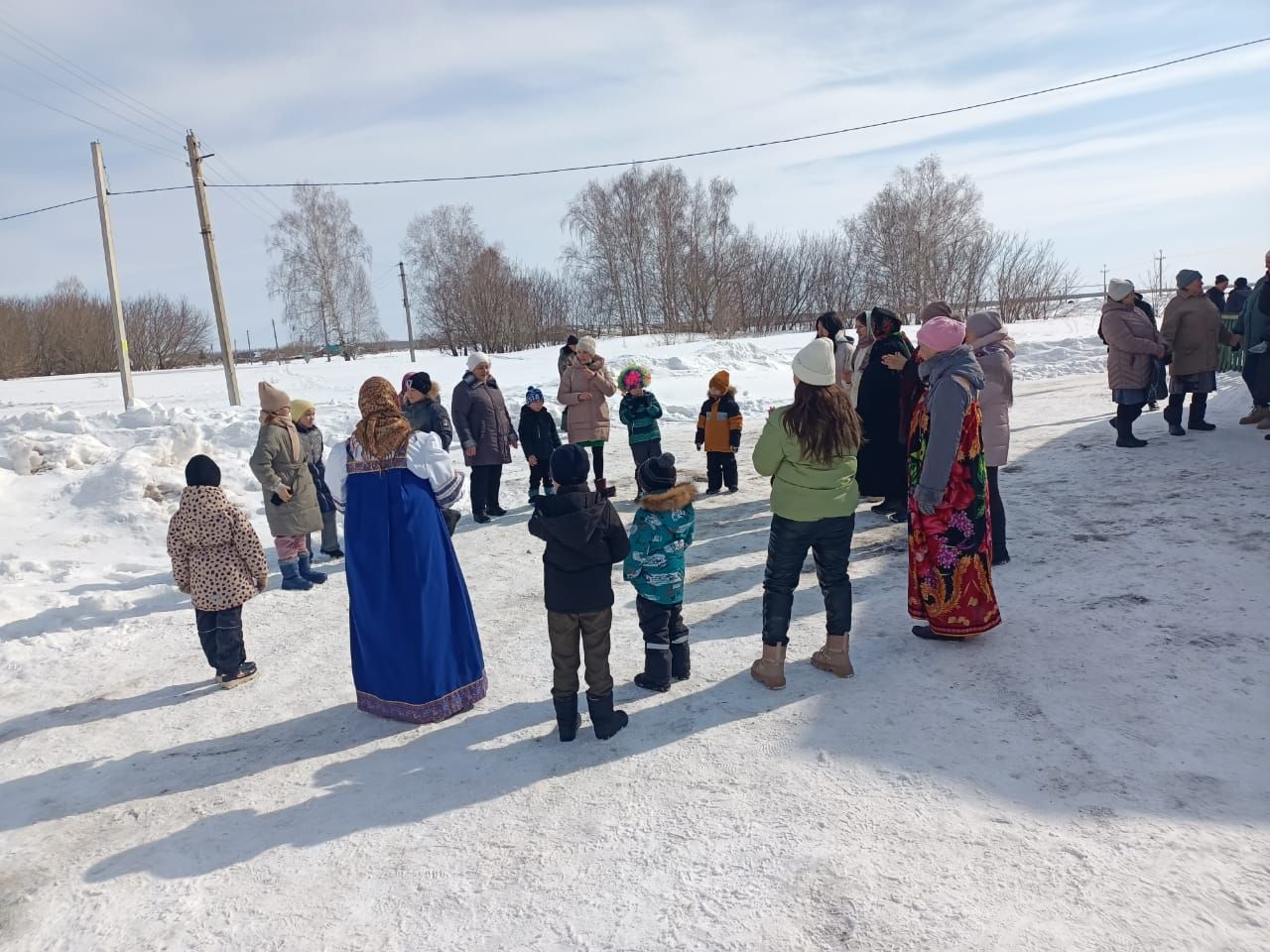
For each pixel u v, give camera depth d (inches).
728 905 110.4
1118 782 129.0
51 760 171.2
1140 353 343.3
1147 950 95.7
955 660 177.0
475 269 2317.9
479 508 355.9
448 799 144.3
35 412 506.6
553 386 757.3
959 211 1943.9
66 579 298.0
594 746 157.8
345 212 2396.7
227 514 197.2
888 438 295.0
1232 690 151.9
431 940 110.0
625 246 2196.1
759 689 173.8
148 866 132.5
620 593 248.4
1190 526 243.6
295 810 145.3
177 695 200.1
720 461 368.5
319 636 234.2
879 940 101.3
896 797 131.0
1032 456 369.1
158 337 2534.5
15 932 118.5
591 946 105.7
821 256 2132.1
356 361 1898.4
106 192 749.3
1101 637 179.6
